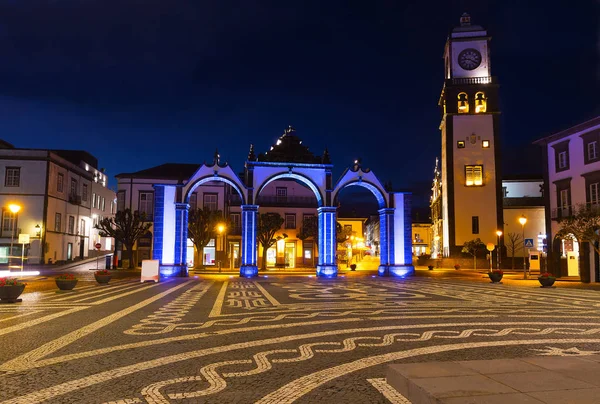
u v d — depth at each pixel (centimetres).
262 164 3319
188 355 732
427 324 1062
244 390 542
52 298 1630
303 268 4759
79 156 6247
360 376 601
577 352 746
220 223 4397
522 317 1185
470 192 5075
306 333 939
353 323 1078
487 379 487
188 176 4984
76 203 5147
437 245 6869
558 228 3362
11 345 802
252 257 3216
